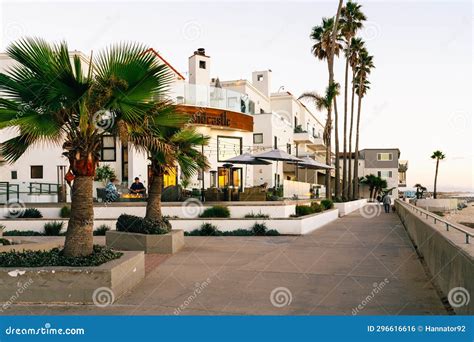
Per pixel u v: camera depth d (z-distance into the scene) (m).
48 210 16.98
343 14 35.94
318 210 20.47
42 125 6.23
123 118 6.80
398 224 19.78
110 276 6.02
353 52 42.47
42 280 6.02
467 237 5.46
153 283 7.32
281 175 31.59
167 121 7.72
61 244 9.45
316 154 46.91
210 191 17.00
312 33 35.88
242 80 31.92
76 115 6.86
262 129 30.05
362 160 69.81
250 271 8.31
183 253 10.68
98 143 6.88
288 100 40.31
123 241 11.03
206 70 28.41
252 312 5.66
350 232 15.81
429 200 47.34
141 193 19.14
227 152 25.20
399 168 79.38
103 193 18.14
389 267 8.63
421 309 5.64
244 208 15.78
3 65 18.16
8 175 22.19
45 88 6.22
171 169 11.03
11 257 6.60
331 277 7.71
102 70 6.71
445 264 6.04
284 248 11.49
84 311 5.73
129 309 5.82
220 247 11.73
